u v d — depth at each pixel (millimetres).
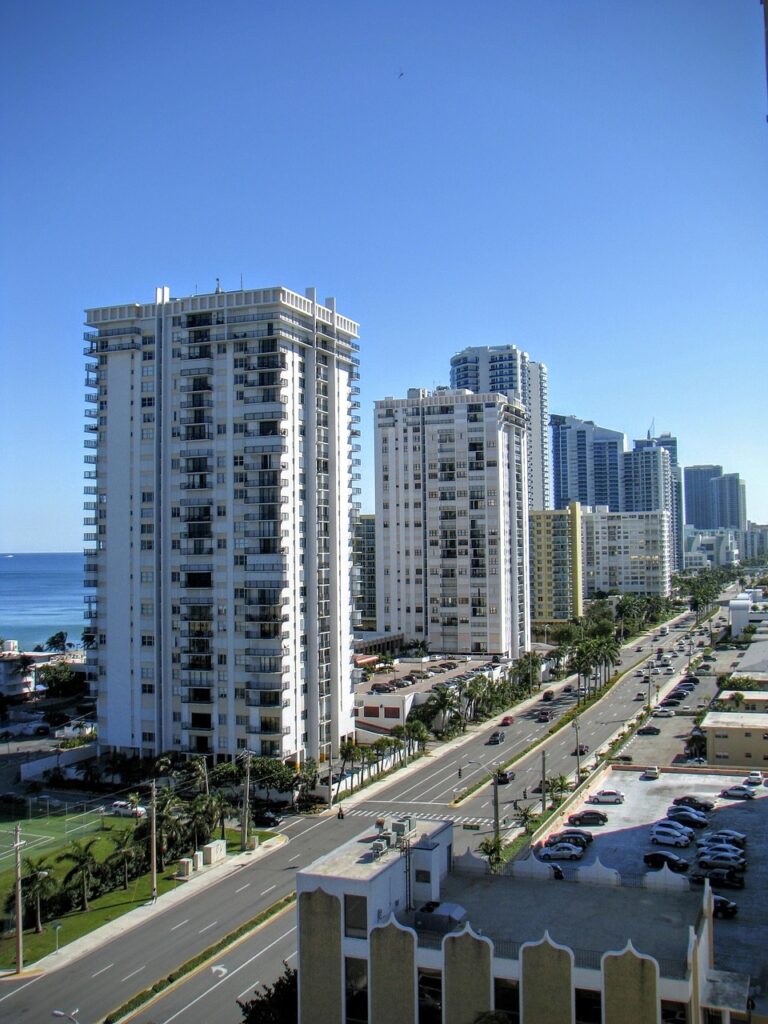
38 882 80688
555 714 174125
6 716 185125
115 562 141375
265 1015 54781
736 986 48062
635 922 52719
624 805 107812
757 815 102188
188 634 135125
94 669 144375
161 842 94875
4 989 68938
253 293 134125
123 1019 63031
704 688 189875
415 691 170000
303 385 139500
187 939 76812
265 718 130125
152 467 139250
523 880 60031
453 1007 49312
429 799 117812
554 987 47438
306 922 53281
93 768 134500
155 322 140000
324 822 109688
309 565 137625
